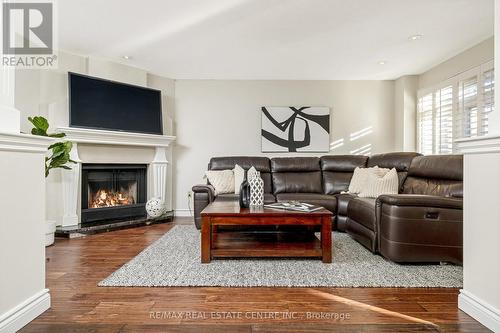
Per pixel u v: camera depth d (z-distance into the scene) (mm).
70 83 3992
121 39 3695
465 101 3988
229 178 4543
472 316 1692
